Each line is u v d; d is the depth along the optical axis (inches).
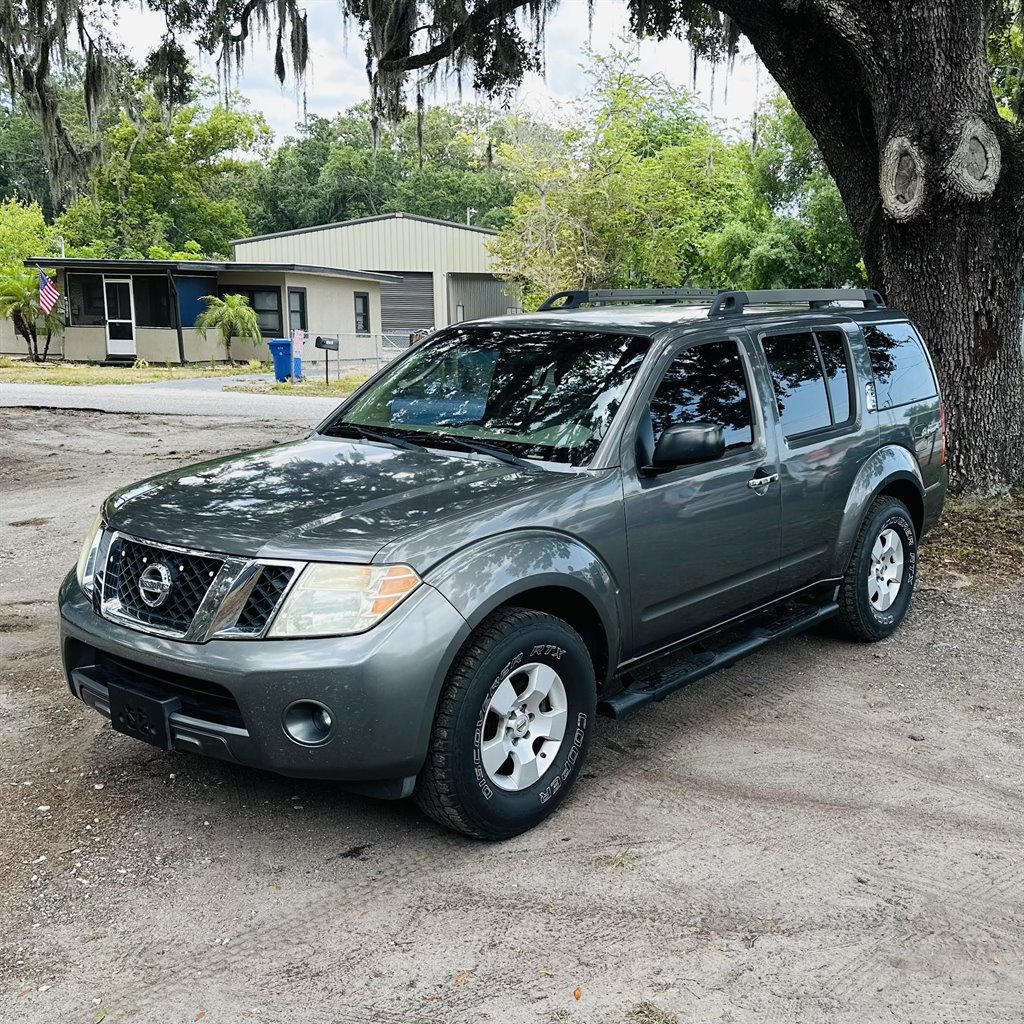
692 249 1355.8
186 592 138.6
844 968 118.4
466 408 181.3
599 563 155.3
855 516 213.6
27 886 134.8
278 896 133.1
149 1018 110.1
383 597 131.0
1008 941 124.3
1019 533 311.9
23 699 197.0
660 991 114.0
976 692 205.2
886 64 314.0
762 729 186.5
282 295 1216.8
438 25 470.0
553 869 139.5
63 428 605.0
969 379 333.7
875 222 345.1
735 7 340.8
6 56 547.8
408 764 133.3
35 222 1966.0
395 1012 110.9
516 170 1166.3
